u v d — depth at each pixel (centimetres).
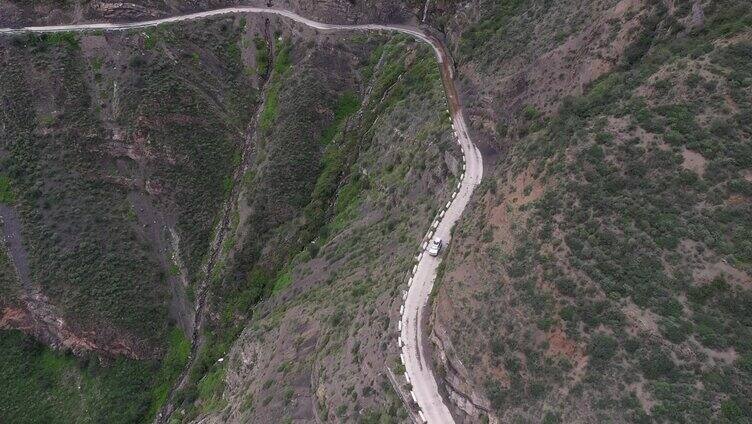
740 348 3884
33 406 8644
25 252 8719
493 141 6994
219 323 9138
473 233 5472
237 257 9325
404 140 8244
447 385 4862
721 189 4425
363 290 6550
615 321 4206
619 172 4831
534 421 4112
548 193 5006
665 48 5516
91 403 8756
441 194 6756
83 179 9431
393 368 5122
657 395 3828
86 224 9162
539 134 5941
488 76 7544
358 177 8925
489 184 5953
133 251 9344
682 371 3891
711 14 5344
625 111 5138
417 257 6022
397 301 5691
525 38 7375
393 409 4928
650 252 4400
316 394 5788
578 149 5097
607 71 6003
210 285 9431
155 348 9094
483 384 4497
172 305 9412
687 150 4662
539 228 4844
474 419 4553
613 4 6322
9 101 9212
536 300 4525
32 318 8769
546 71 6675
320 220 8912
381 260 6875
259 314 8412
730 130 4578
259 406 6384
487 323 4672
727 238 4259
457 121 7506
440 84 8331
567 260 4572
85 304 8725
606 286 4334
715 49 5000
